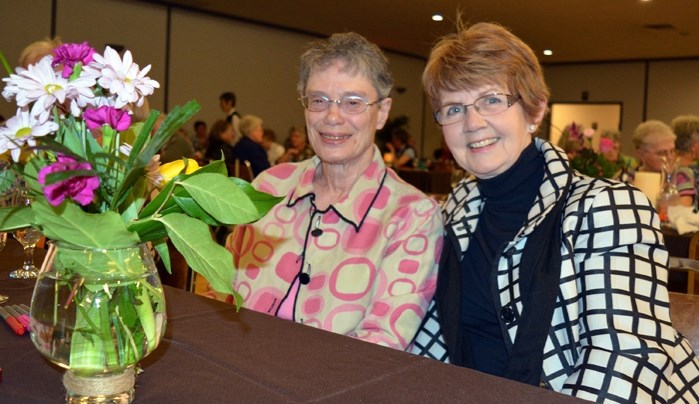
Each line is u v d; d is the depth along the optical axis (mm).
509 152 1459
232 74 11055
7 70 837
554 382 1286
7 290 1489
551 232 1356
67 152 772
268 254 1720
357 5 9438
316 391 955
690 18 9164
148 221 878
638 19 9352
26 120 818
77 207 801
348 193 1694
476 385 988
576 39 11180
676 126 4582
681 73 12898
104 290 858
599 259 1269
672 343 1215
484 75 1435
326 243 1654
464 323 1497
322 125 1688
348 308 1562
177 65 10320
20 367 1031
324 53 1709
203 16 10562
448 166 10180
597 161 3834
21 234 1639
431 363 1081
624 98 13500
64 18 8984
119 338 866
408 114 14438
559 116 14234
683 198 3752
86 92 827
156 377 1001
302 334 1229
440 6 9172
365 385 981
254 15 10703
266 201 926
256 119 7656
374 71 1695
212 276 875
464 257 1514
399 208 1631
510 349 1355
